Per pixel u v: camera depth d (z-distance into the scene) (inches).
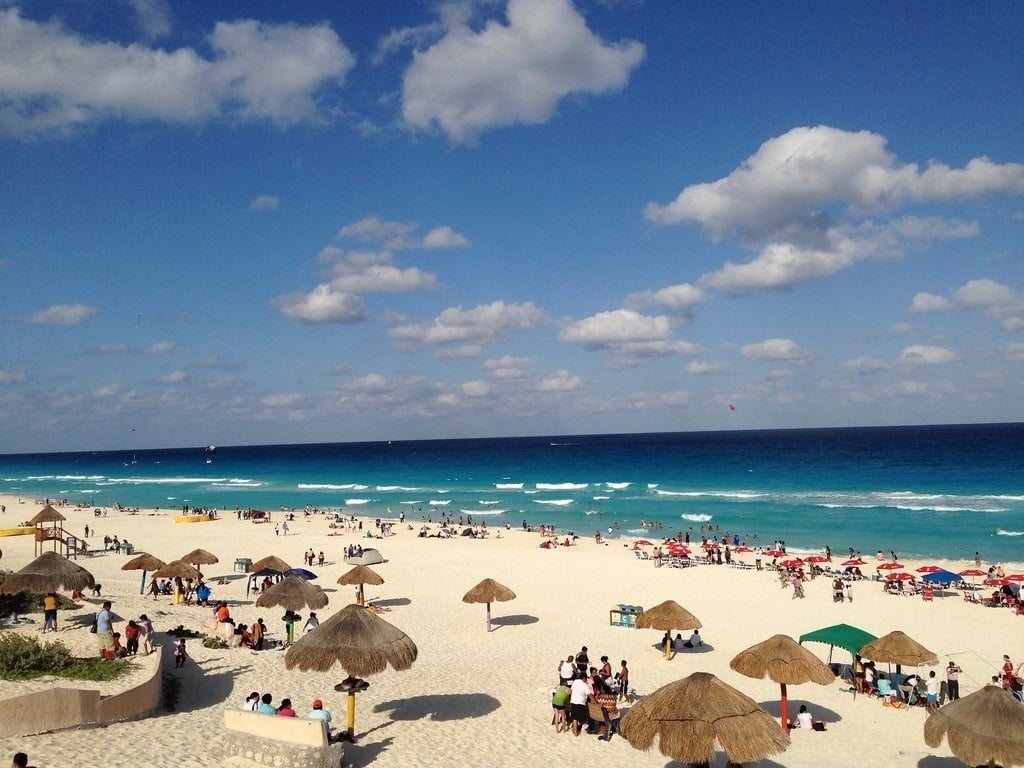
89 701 524.7
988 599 1301.7
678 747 425.4
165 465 7632.9
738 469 4648.1
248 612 1107.9
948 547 1968.5
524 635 1029.8
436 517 2800.2
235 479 5034.5
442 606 1229.1
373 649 536.1
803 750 622.5
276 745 472.7
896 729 684.7
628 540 2146.9
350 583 1162.0
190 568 1136.8
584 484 3959.2
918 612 1215.6
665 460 5777.6
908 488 3297.2
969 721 478.3
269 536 2193.7
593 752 572.4
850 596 1289.4
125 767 447.5
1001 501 2783.0
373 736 583.8
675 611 926.4
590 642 994.7
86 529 2079.2
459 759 540.1
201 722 565.0
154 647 724.7
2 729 473.1
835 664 895.7
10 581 759.7
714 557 1753.2
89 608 897.5
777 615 1186.0
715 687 453.1
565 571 1592.0
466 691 736.3
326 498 3595.0
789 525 2386.8
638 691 773.3
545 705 695.1
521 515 2815.0
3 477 5871.1
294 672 758.5
